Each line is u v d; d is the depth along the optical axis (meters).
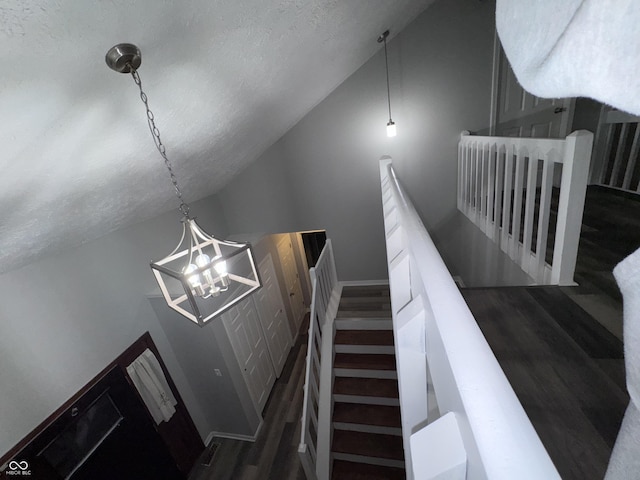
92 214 2.15
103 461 2.57
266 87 2.11
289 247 5.69
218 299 3.12
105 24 0.86
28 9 0.68
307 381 2.89
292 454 3.47
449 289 0.54
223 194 4.56
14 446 2.04
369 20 2.31
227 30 1.26
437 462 0.39
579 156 1.51
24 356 2.12
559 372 1.25
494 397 0.35
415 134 3.80
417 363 0.68
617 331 1.42
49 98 0.98
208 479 3.38
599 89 0.21
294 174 4.26
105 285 2.70
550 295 1.71
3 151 1.06
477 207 3.17
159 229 3.34
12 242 1.76
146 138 1.69
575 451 0.99
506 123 3.54
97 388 2.55
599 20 0.20
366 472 2.98
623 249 2.03
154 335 3.12
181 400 3.37
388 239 1.22
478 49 3.36
